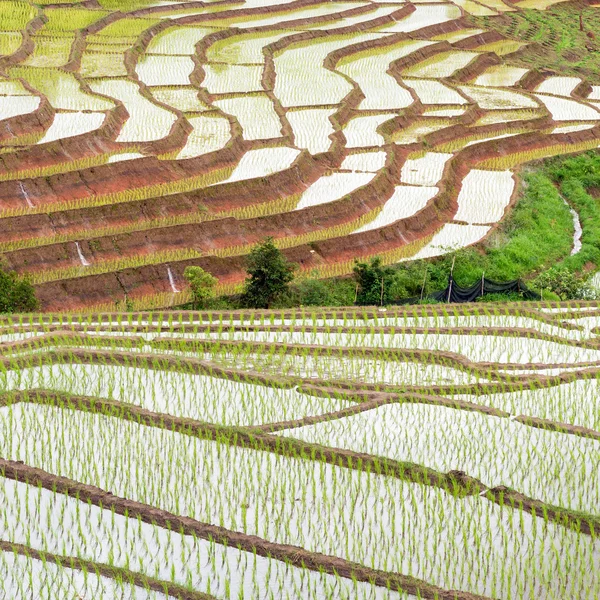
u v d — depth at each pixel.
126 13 88.19
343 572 18.69
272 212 48.47
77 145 52.62
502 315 32.25
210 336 29.52
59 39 77.50
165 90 66.88
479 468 22.19
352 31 87.56
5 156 49.91
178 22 86.25
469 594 18.17
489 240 47.50
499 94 73.31
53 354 26.73
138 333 29.64
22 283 36.81
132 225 45.41
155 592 18.09
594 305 33.94
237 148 54.75
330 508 20.58
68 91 63.09
